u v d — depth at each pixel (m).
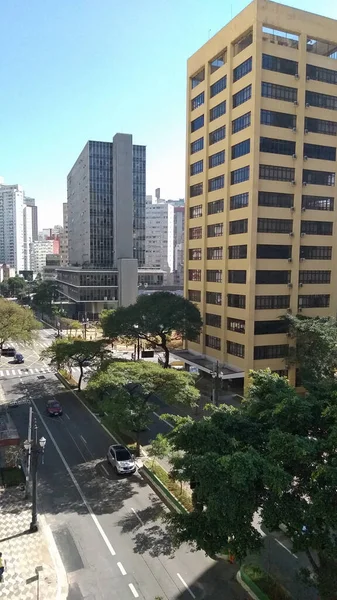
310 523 14.24
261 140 43.72
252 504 14.76
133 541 22.16
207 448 16.78
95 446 34.53
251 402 21.00
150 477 28.86
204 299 54.28
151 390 32.09
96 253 112.94
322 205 47.62
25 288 141.50
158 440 25.69
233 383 50.38
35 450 23.64
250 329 44.88
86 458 32.22
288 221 45.94
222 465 14.75
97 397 37.12
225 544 15.65
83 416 41.62
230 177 47.97
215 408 21.09
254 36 42.47
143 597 18.31
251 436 17.91
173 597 18.34
